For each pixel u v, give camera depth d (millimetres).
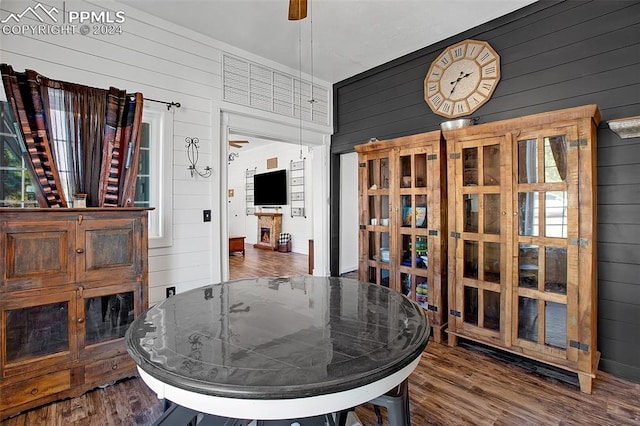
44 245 1896
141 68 2795
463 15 2836
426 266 2977
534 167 2289
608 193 2318
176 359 978
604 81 2350
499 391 2105
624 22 2271
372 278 3389
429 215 2885
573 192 2104
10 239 1794
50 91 2186
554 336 2213
